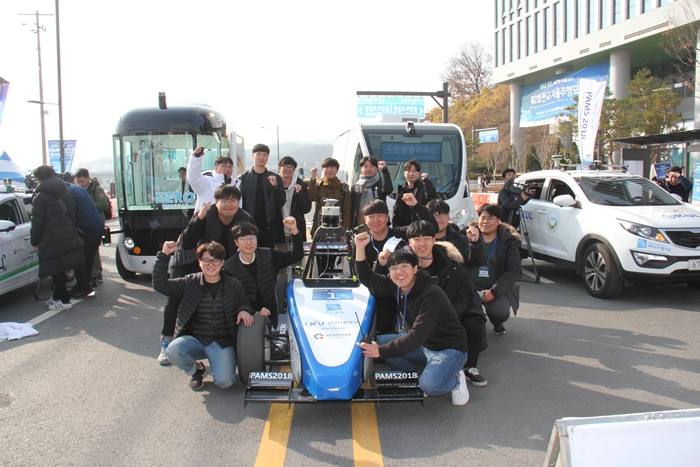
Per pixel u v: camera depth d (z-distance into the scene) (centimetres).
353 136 1129
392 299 502
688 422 249
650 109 2683
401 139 1023
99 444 365
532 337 595
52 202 716
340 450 354
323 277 529
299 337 408
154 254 870
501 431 379
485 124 5619
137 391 456
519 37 4819
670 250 689
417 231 459
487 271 596
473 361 469
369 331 426
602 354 536
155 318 697
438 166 1013
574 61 4222
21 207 814
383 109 2678
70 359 540
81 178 948
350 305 452
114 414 411
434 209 557
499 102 5722
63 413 414
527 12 4691
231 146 970
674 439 247
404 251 407
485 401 432
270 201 675
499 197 927
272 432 380
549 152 3650
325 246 530
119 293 844
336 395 366
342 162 1316
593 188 840
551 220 876
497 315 586
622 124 2662
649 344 561
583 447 242
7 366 521
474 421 396
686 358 518
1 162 2128
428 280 413
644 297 767
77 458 346
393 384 404
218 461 342
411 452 351
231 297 444
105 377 490
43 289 888
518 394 445
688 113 3444
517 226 948
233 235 478
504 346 567
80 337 616
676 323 634
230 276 454
